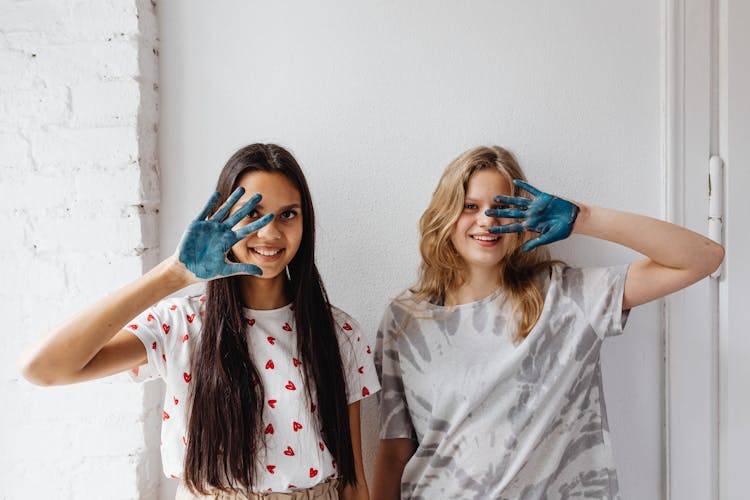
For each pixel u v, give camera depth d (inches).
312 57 48.6
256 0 48.4
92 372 33.9
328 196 49.3
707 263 38.0
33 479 46.3
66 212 45.8
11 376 46.2
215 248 32.8
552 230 37.8
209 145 48.9
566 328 41.7
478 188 41.7
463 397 42.4
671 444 48.8
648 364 49.4
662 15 47.9
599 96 48.5
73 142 45.7
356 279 49.5
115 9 45.3
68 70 45.6
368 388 42.7
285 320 40.6
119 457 45.9
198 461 37.3
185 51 48.7
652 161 48.8
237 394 37.3
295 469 38.0
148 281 33.0
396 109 48.7
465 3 48.3
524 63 48.4
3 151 45.8
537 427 41.4
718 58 48.0
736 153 47.8
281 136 49.0
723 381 48.6
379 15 48.4
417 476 44.4
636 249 38.6
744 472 48.7
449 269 44.4
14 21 45.8
